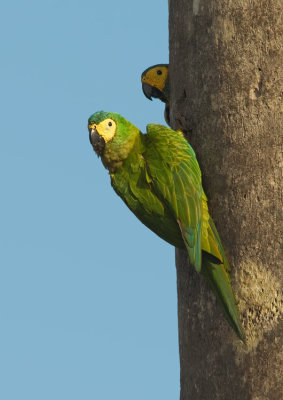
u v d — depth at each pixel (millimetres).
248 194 9875
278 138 9836
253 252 9742
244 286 9727
